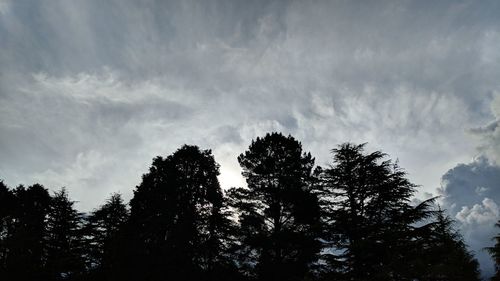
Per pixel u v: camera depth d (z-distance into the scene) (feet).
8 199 120.78
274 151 100.07
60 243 105.50
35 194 128.57
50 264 95.25
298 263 82.28
